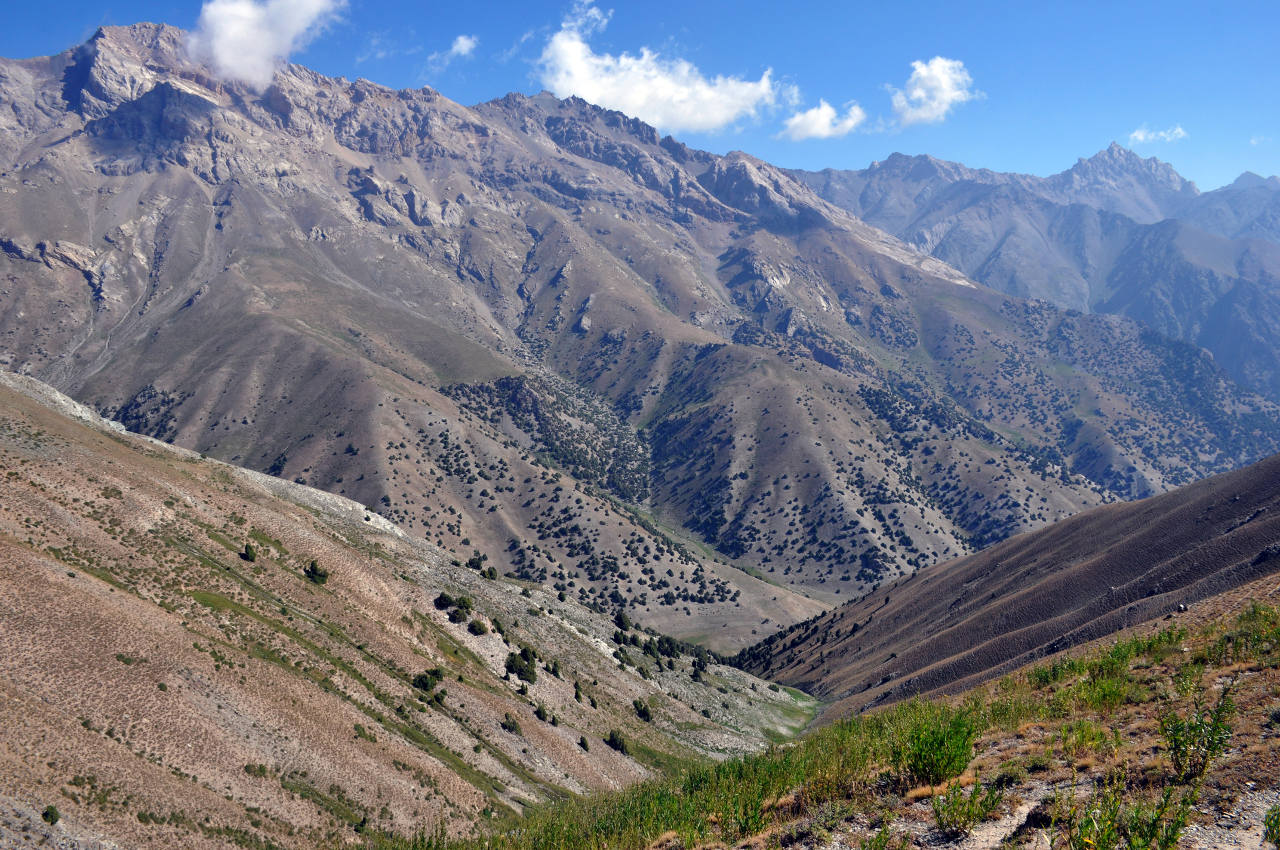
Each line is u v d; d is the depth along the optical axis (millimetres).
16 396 85938
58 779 37812
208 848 39656
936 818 14320
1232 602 35594
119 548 62969
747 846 16250
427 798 53625
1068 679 27266
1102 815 12461
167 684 48625
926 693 86625
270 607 67250
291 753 50062
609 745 81750
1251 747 14789
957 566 164625
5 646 43969
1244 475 96812
